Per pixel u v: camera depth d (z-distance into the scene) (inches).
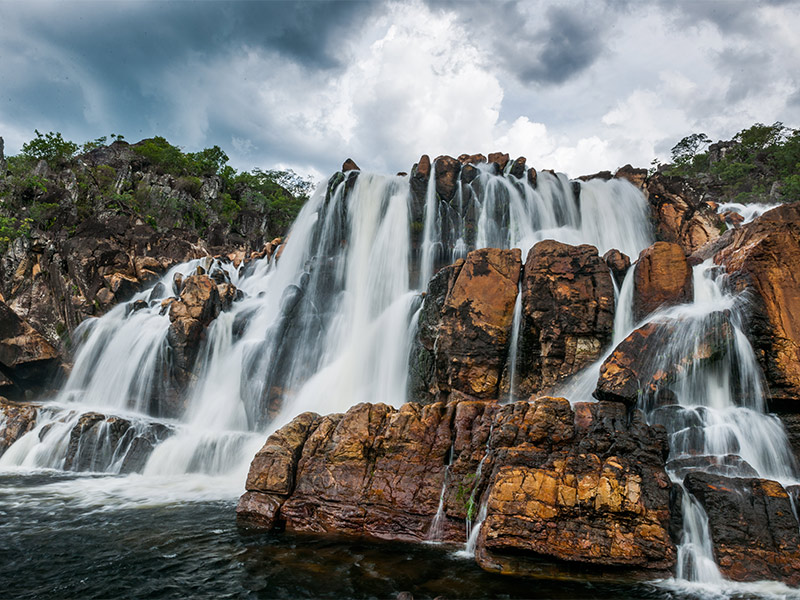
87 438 930.1
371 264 1307.8
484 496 541.0
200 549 525.7
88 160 2856.8
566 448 547.5
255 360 1133.7
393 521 567.8
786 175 2268.7
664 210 1425.9
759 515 484.7
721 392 722.8
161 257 1706.4
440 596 421.1
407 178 1386.6
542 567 470.0
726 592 433.4
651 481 508.4
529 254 909.2
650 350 731.4
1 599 419.8
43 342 1283.2
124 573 470.0
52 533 576.4
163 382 1174.3
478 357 852.6
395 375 1030.4
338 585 443.8
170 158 3041.3
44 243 1540.4
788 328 732.0
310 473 621.0
